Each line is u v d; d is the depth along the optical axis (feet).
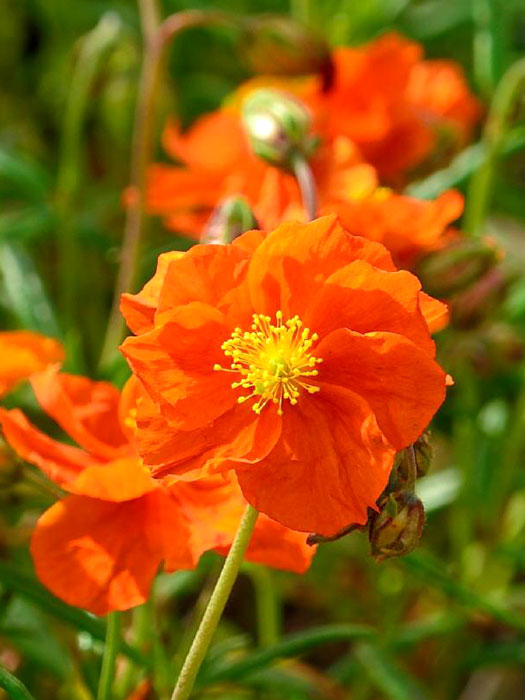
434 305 0.53
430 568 0.69
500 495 0.84
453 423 0.89
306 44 0.82
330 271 0.52
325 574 0.86
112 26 0.88
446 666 0.84
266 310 0.53
